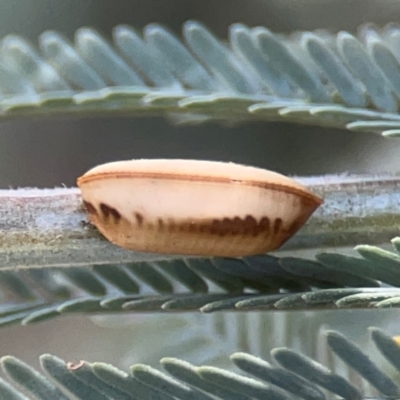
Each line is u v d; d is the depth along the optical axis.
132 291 0.08
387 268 0.08
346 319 0.10
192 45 0.08
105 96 0.08
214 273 0.08
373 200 0.08
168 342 0.10
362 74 0.08
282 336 0.10
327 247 0.08
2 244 0.08
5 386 0.08
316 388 0.08
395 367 0.08
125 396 0.08
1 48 0.09
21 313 0.08
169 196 0.08
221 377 0.08
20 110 0.08
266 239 0.08
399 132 0.08
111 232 0.08
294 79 0.08
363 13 0.12
